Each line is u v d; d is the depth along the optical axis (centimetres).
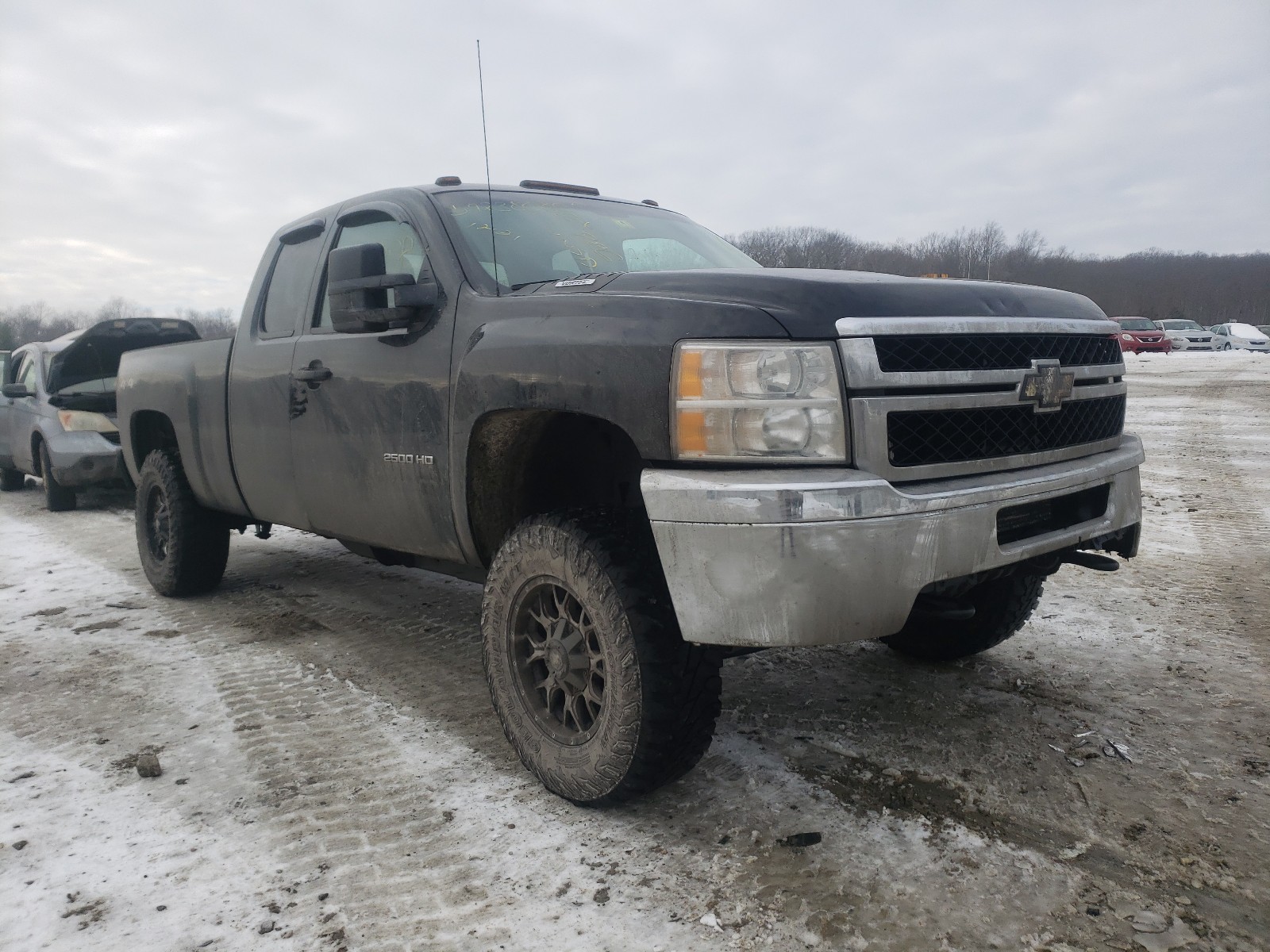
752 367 208
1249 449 955
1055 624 404
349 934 199
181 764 288
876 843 229
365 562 577
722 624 207
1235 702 312
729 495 203
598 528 240
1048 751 278
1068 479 243
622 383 225
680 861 223
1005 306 242
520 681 265
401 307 289
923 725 299
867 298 218
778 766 272
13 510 891
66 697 350
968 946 189
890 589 205
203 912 208
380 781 272
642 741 228
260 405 381
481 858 228
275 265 406
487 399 262
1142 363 2583
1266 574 474
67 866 229
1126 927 194
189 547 473
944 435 221
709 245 380
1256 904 201
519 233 321
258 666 380
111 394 855
